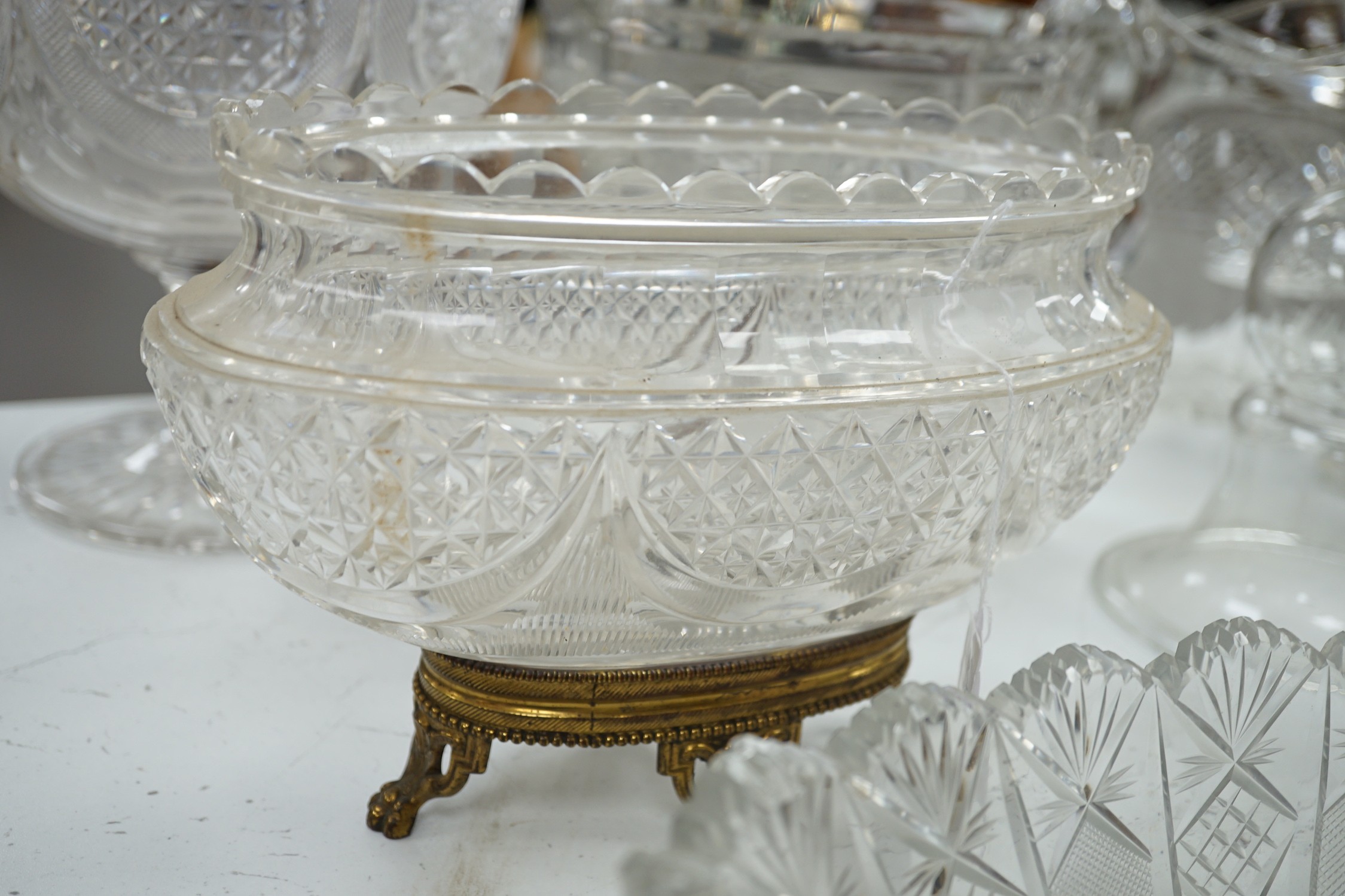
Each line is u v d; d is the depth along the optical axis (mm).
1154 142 869
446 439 335
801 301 368
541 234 339
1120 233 803
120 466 739
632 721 407
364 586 368
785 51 782
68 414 885
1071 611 625
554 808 451
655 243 344
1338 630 588
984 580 393
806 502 360
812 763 284
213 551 664
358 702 524
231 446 359
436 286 357
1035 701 339
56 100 606
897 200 366
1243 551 648
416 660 563
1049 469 414
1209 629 374
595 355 359
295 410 343
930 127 589
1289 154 823
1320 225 611
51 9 583
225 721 503
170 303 406
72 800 442
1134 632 600
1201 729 368
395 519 348
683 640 385
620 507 345
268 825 434
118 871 404
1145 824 366
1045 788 342
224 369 353
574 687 402
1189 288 910
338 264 355
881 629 455
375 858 418
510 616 369
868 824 298
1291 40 857
